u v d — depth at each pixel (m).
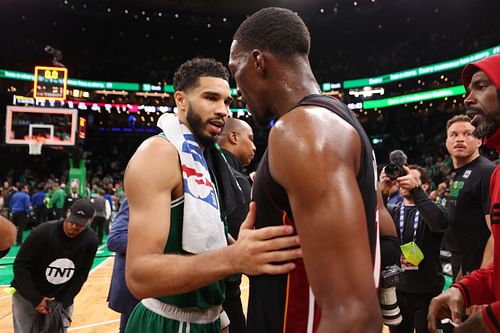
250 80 0.99
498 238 1.34
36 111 12.33
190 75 1.63
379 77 23.34
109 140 27.72
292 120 0.79
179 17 25.00
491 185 1.46
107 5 23.47
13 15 23.12
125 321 2.52
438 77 22.19
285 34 0.95
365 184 0.82
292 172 0.74
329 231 0.69
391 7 22.53
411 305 2.74
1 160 22.62
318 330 0.69
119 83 25.66
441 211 2.48
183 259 1.04
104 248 10.18
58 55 16.25
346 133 0.78
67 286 2.86
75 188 12.16
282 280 0.88
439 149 20.12
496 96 1.21
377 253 0.92
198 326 1.56
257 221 0.91
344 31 25.91
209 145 1.72
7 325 4.18
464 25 21.95
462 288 1.38
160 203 1.32
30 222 13.64
